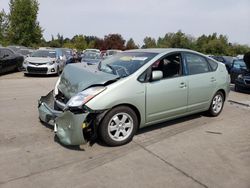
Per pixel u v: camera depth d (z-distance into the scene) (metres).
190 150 4.60
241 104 8.20
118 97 4.49
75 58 21.89
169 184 3.57
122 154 4.38
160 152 4.49
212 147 4.75
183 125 5.86
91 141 4.71
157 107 5.07
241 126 5.96
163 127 5.67
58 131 4.46
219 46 64.69
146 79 4.89
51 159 4.14
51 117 4.87
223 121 6.27
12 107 7.08
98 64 5.76
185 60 5.68
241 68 12.71
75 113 4.24
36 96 8.64
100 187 3.47
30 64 14.16
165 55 5.33
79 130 4.23
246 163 4.20
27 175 3.69
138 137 5.09
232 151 4.62
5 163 3.98
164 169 3.95
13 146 4.55
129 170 3.89
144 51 5.65
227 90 6.75
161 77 4.92
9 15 35.97
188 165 4.08
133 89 4.68
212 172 3.90
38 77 14.08
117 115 4.59
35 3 36.12
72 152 4.38
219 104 6.63
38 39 37.34
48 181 3.56
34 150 4.42
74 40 63.50
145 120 4.98
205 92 6.03
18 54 16.61
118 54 5.99
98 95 4.36
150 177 3.72
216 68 6.44
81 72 4.98
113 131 4.62
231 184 3.62
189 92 5.62
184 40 65.06
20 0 35.28
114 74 4.88
